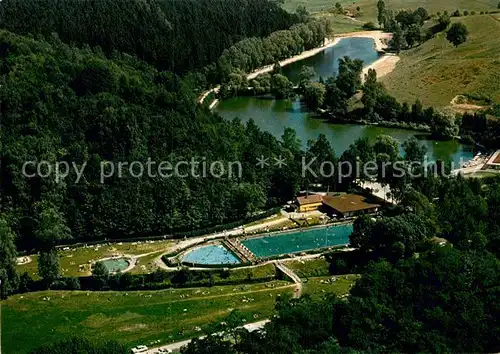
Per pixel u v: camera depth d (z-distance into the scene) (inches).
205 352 7239.2
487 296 7652.6
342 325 7288.4
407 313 7396.7
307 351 6697.8
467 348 7047.2
